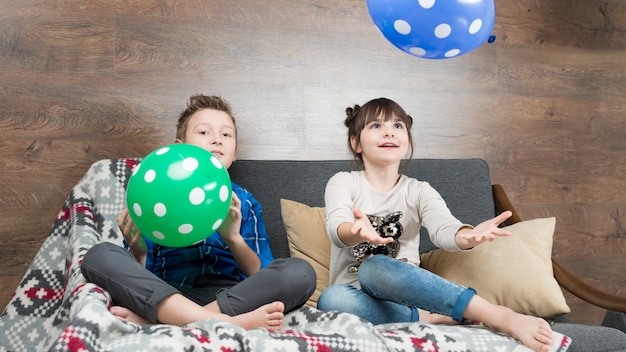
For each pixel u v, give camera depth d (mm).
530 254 1909
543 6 2850
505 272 1860
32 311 1915
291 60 2539
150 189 1471
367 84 2609
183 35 2443
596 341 1574
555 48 2850
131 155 2365
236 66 2482
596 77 2898
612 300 1893
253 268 1821
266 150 2479
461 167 2371
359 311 1643
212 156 1569
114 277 1475
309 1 2580
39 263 1983
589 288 1950
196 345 1239
